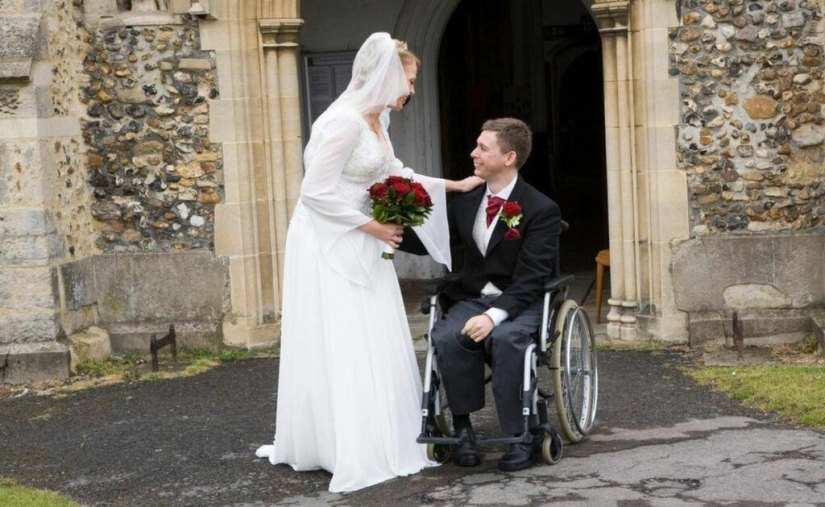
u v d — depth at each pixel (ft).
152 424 21.65
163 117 27.81
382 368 17.30
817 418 19.08
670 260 26.89
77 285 27.22
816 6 26.18
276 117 27.94
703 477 16.25
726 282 26.81
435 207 18.28
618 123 27.17
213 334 27.84
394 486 16.75
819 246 26.50
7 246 25.76
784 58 26.35
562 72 77.15
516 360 16.83
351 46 36.63
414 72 17.81
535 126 74.08
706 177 26.71
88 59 27.84
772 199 26.63
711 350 26.11
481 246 17.97
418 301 34.04
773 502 14.99
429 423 17.65
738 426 19.15
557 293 17.88
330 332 17.10
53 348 25.76
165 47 27.63
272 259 28.30
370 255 17.39
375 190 16.97
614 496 15.58
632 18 26.71
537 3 73.15
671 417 20.06
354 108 17.39
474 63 56.44
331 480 17.03
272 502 16.49
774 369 23.27
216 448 19.69
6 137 25.49
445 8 37.24
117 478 18.26
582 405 18.98
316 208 17.11
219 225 27.84
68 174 27.12
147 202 28.04
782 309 26.68
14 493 17.17
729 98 26.48
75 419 22.40
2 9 25.76
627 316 27.50
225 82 27.53
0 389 25.27
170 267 28.02
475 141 55.06
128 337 27.96
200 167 27.84
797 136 26.45
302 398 17.48
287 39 27.76
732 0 26.27
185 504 16.67
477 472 17.20
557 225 17.63
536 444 17.61
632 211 27.30
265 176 28.12
